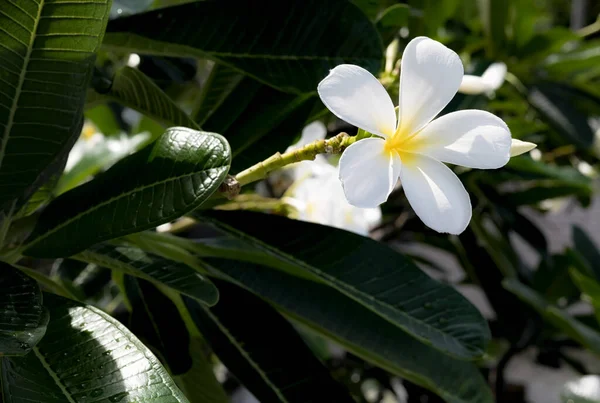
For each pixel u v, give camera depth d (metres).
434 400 0.94
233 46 0.83
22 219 0.77
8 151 0.73
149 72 0.95
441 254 1.94
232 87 0.87
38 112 0.73
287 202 0.91
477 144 0.71
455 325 0.80
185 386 0.87
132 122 1.65
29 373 0.69
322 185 0.94
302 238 0.81
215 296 0.75
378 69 0.84
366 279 0.80
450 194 0.70
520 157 1.21
